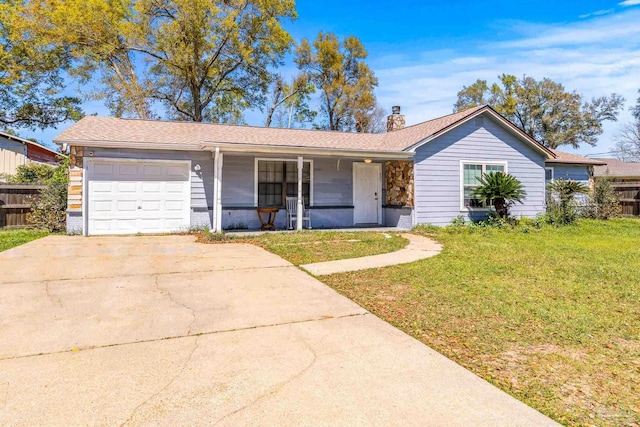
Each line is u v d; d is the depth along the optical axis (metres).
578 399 2.48
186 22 20.09
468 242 9.42
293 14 23.17
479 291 4.99
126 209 10.55
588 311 4.20
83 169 10.13
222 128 13.36
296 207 12.60
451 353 3.19
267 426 2.14
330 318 3.98
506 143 13.61
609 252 7.84
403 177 12.88
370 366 2.90
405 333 3.60
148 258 7.07
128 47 20.77
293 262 6.92
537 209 14.05
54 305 4.28
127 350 3.15
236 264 6.66
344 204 13.34
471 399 2.46
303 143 12.75
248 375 2.74
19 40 19.97
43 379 2.64
